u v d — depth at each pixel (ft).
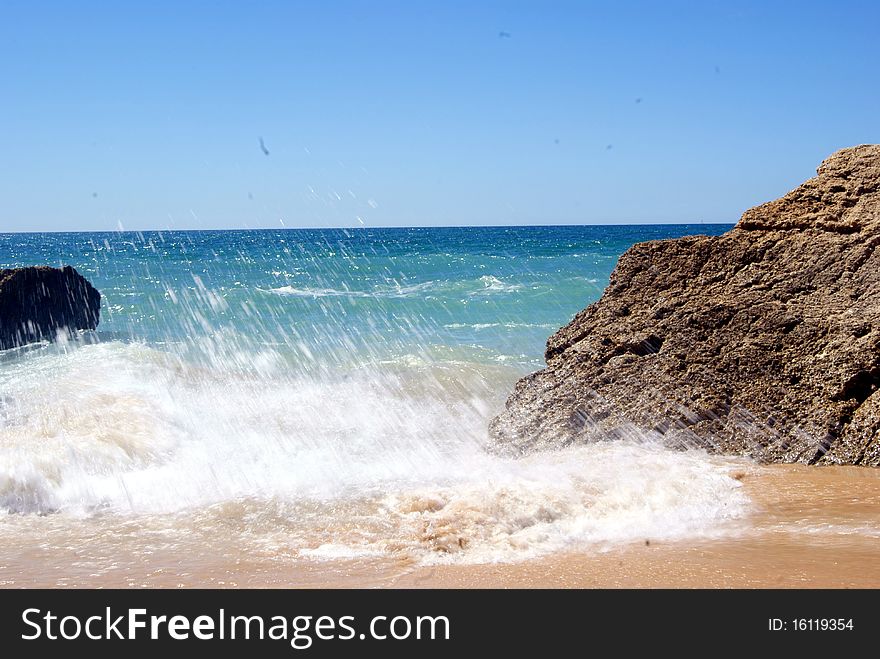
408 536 15.49
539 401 24.72
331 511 17.39
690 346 23.85
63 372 38.68
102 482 20.33
